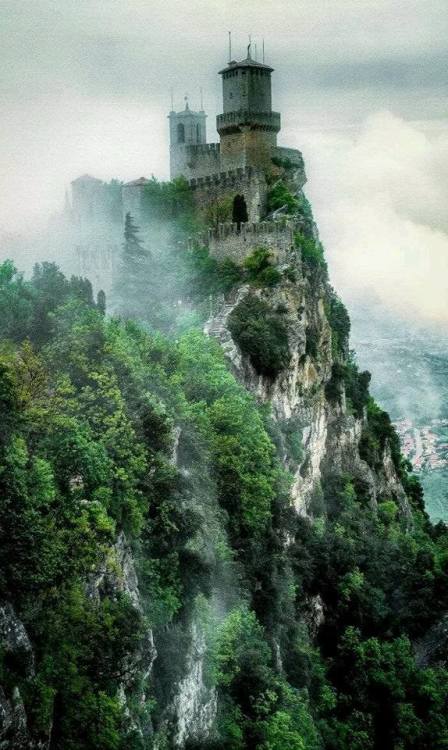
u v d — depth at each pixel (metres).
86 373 62.31
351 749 87.81
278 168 149.75
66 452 52.09
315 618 103.00
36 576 45.88
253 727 64.38
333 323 150.75
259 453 86.56
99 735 45.41
